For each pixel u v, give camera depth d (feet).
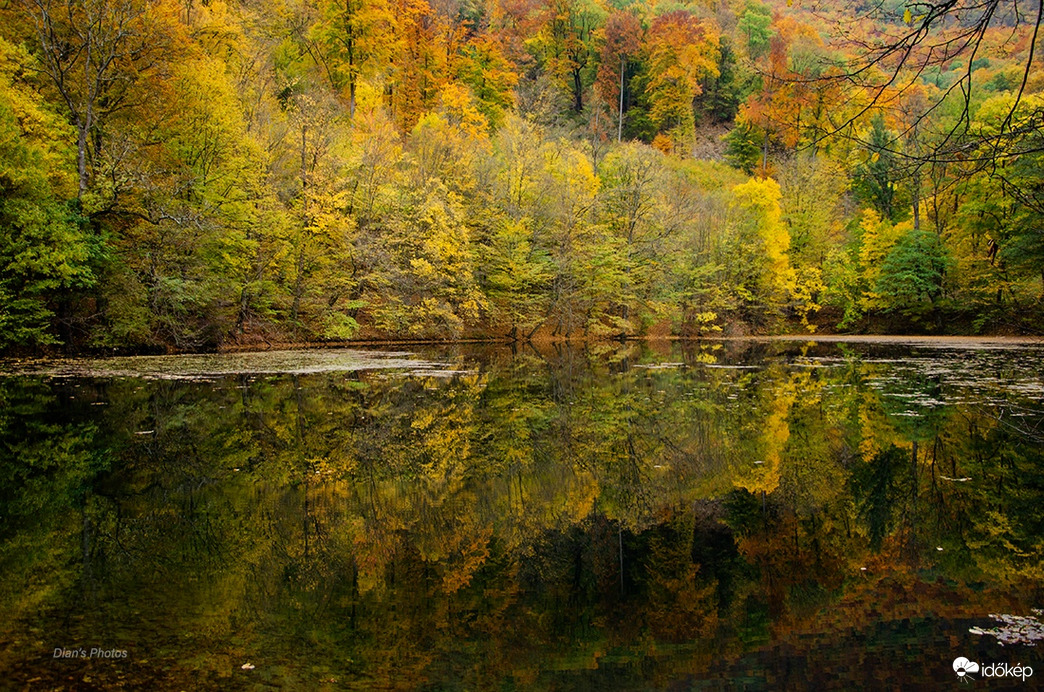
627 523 22.61
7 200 58.80
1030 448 32.42
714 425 39.50
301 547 19.62
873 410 42.83
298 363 69.67
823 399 48.26
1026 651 13.62
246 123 89.40
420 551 19.74
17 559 17.94
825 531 21.65
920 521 22.31
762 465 30.12
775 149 187.83
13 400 43.21
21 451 30.45
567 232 123.24
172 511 22.67
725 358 87.71
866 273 136.77
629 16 227.61
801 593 16.94
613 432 37.76
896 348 98.22
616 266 124.57
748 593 17.02
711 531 21.76
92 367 59.72
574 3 241.76
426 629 14.65
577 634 14.64
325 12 135.33
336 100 125.18
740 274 140.15
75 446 31.65
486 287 124.06
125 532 20.42
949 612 15.61
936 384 54.34
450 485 26.86
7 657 12.48
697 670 12.98
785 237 137.08
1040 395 47.47
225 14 96.78
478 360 82.99
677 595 16.84
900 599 16.43
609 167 146.82
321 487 26.11
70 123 71.05
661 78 212.64
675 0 269.23
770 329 145.79
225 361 69.26
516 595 16.70
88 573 17.07
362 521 22.29
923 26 14.19
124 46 72.64
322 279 96.89
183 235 74.43
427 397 50.11
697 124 235.20
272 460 30.25
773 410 44.24
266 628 14.28
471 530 21.65
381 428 38.09
